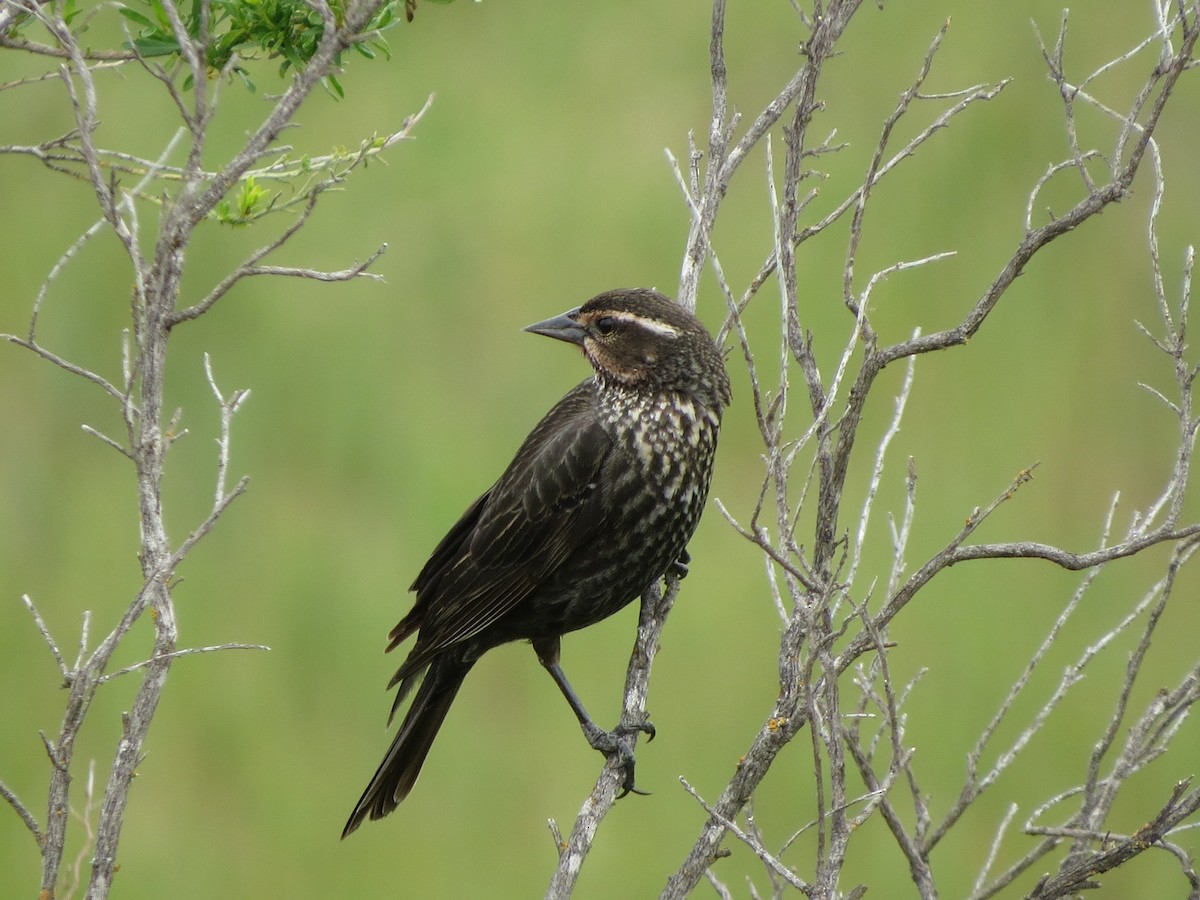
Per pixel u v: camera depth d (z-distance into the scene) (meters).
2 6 5.78
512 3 20.28
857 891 5.57
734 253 16.38
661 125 18.22
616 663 13.05
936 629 13.18
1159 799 12.02
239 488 5.74
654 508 8.39
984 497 14.21
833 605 6.36
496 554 8.48
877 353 6.11
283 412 15.11
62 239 16.14
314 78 5.64
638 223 16.86
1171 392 15.47
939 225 16.88
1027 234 5.96
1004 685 12.82
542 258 16.50
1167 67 5.93
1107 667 12.94
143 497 5.69
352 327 15.88
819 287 15.95
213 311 15.94
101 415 15.13
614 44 19.56
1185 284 6.11
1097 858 6.20
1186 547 6.39
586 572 8.48
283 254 16.41
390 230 16.83
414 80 19.00
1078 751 12.36
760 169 17.42
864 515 5.85
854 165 17.39
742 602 13.38
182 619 13.32
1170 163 17.62
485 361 15.65
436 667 8.80
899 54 18.86
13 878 11.67
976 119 17.86
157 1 6.23
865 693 6.80
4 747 12.34
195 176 5.62
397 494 14.47
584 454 8.38
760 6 19.92
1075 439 15.02
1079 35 19.00
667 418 8.38
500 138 18.08
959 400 15.38
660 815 12.14
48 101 17.06
